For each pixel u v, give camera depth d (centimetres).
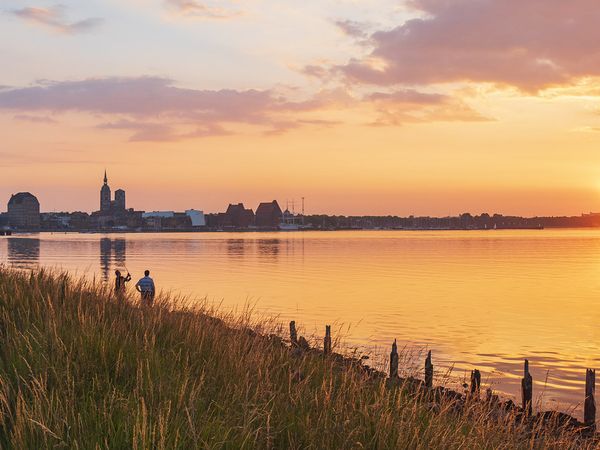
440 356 3481
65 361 769
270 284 8812
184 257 17388
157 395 706
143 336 955
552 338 4297
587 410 1862
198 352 936
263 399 766
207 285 8606
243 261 15300
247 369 905
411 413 789
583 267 13050
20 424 591
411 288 8281
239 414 706
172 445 587
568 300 6919
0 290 1225
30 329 926
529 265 13788
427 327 4719
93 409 648
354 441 673
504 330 4653
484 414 943
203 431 624
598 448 1079
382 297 7056
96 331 901
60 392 682
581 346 3953
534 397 2536
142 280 2256
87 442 576
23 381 710
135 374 779
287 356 1075
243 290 7819
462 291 7900
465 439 771
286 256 18038
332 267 12962
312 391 871
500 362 3369
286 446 679
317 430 698
